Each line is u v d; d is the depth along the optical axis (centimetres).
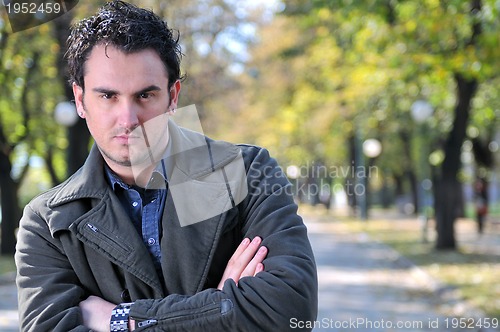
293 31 3481
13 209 2158
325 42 2481
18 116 2414
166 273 216
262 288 209
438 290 1427
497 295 1283
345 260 2128
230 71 2838
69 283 221
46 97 2283
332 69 2517
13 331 1029
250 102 4103
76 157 1900
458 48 1492
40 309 215
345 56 2294
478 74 1468
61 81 1867
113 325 210
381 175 5159
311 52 3300
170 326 207
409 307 1248
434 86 2123
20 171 2781
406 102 2480
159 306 209
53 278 219
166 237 217
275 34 3600
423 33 1619
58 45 1389
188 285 216
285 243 219
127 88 208
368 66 1902
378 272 1814
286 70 3994
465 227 3431
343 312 1184
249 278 212
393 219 4431
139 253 216
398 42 1673
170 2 1339
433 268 1772
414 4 1524
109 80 208
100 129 212
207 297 208
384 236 3025
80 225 217
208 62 2198
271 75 4056
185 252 216
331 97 2955
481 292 1330
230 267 219
